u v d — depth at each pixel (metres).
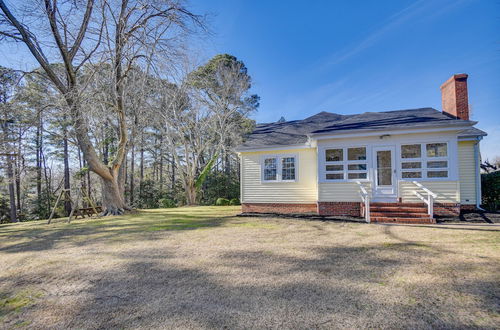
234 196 30.42
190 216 13.48
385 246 6.22
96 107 14.77
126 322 3.06
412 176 10.48
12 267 5.41
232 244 6.82
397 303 3.32
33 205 28.42
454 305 3.24
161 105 22.44
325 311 3.17
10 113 14.66
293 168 13.17
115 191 15.53
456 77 11.86
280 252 5.92
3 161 18.88
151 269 4.95
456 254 5.38
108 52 13.30
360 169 11.16
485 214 10.15
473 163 11.35
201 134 27.52
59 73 14.45
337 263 5.02
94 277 4.63
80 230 10.05
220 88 26.58
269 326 2.86
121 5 12.73
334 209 11.40
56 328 3.02
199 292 3.83
